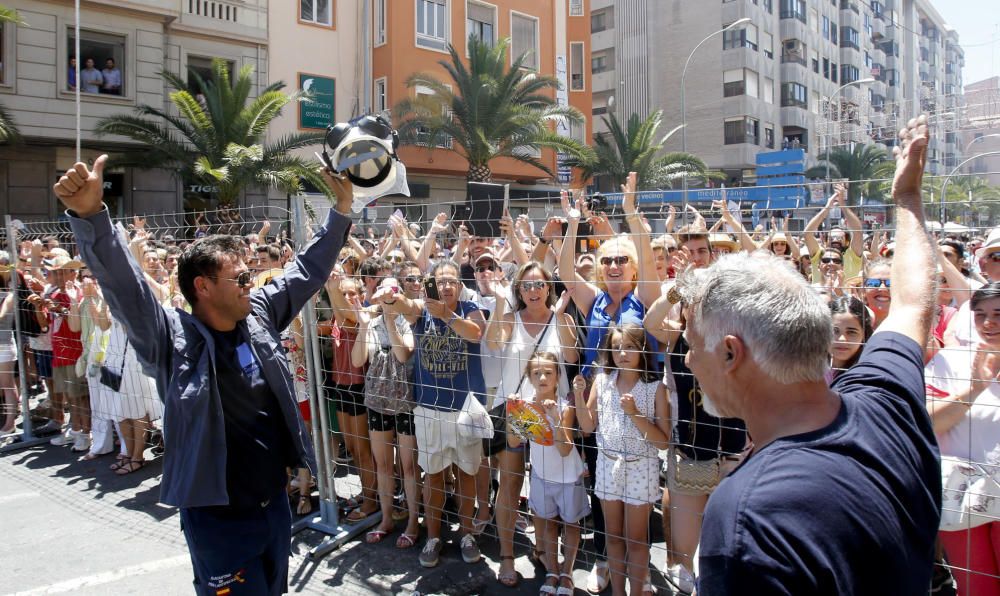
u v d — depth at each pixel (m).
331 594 3.38
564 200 3.88
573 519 3.23
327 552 3.82
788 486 1.02
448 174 23.16
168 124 17.48
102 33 16.75
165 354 2.22
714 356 1.21
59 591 3.46
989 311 2.42
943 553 2.95
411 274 3.87
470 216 4.35
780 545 0.97
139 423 5.21
